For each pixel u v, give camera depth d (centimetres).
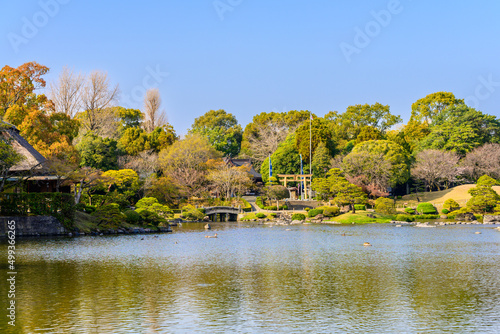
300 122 18088
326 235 6888
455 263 4125
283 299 2816
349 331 2242
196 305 2680
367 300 2789
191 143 12644
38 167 6656
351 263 4138
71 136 9025
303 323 2356
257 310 2583
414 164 13388
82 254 4584
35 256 4425
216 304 2702
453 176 12875
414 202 12138
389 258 4434
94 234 6625
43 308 2603
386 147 12631
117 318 2430
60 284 3198
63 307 2625
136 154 13438
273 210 11900
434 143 13888
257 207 12325
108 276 3488
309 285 3194
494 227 8262
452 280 3356
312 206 12188
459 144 13638
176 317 2455
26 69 8256
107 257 4419
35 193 6194
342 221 9700
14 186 6341
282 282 3294
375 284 3225
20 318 2425
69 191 7794
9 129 6825
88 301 2756
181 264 4056
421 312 2541
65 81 13062
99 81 13512
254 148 17300
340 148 14788
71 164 7094
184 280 3353
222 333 2216
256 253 4794
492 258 4419
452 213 10350
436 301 2762
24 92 8288
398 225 8862
